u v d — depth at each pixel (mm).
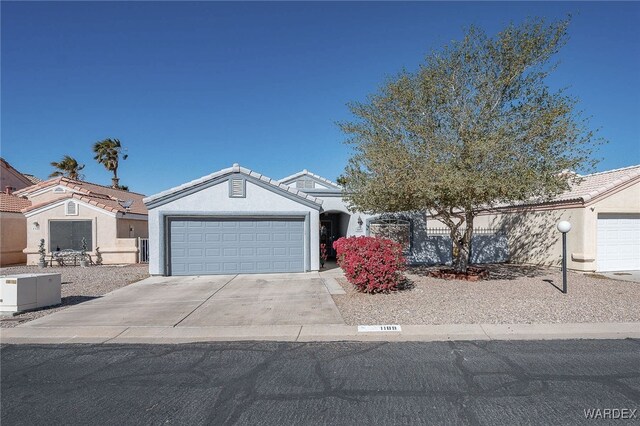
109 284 13008
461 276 13203
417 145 11516
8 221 20156
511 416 4117
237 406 4398
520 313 8383
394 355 6047
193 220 14883
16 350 6500
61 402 4543
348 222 17766
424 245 17609
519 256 18094
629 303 9352
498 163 11086
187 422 4059
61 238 19625
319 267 15695
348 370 5434
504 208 18812
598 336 6969
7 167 27547
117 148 43562
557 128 10781
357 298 10086
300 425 3975
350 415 4164
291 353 6203
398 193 11414
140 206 25062
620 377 5117
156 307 9375
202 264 14867
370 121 12344
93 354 6262
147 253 20781
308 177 24578
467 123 11492
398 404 4398
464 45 11734
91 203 19688
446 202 11742
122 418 4156
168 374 5371
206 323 7902
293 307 9203
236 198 15055
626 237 15609
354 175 12695
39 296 9219
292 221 15422
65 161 42406
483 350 6230
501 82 11383
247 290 11539
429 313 8414
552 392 4680
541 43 11305
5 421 4109
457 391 4723
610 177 16391
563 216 15906
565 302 9461
